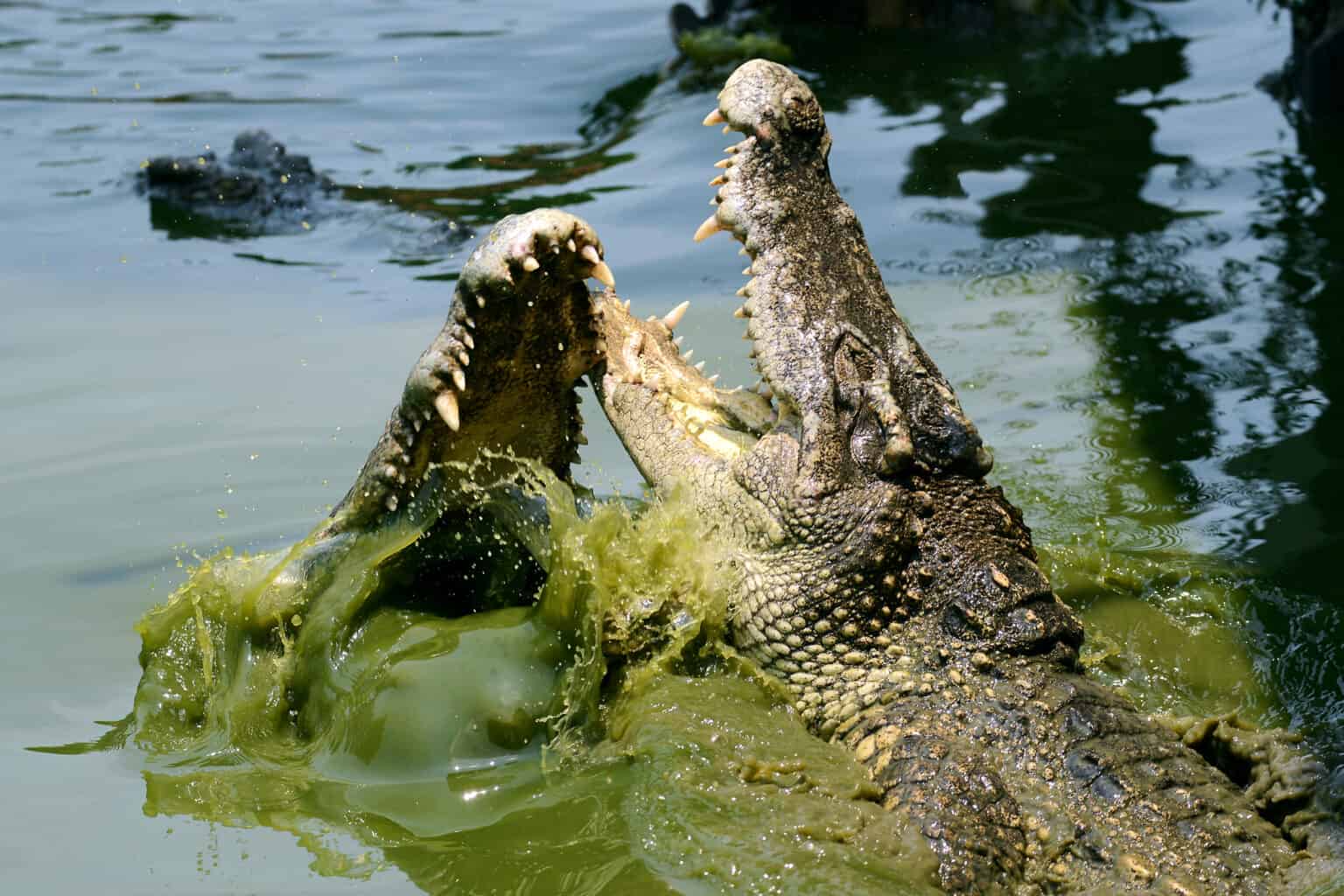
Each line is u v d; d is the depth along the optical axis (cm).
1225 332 1088
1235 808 603
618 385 736
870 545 672
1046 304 1140
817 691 670
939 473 701
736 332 1083
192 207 1380
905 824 589
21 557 825
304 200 1392
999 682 647
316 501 876
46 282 1214
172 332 1116
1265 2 1889
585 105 1655
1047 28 1812
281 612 689
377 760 646
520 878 572
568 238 636
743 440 737
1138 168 1405
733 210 717
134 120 1609
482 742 649
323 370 1046
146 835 600
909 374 707
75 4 2122
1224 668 740
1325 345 1064
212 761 659
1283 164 1403
